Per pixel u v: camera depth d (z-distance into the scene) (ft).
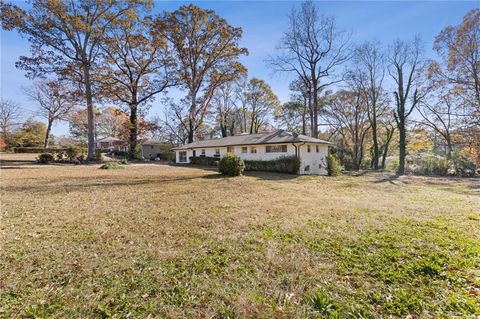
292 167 50.67
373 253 10.91
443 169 62.34
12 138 121.39
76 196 24.76
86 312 7.16
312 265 9.89
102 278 9.02
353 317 6.92
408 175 58.90
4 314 7.04
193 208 19.77
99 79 74.49
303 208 19.70
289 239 12.77
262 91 115.85
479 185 38.96
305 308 7.33
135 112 87.86
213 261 10.37
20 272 9.42
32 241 12.67
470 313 6.95
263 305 7.45
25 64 61.52
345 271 9.39
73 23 61.62
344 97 91.40
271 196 25.21
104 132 149.18
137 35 75.82
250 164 57.77
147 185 32.37
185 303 7.60
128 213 18.29
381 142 101.40
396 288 8.24
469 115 61.72
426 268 9.47
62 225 15.39
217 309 7.31
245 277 9.07
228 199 23.43
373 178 48.52
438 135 79.36
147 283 8.69
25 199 23.12
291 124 118.52
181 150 85.51
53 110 114.21
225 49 85.10
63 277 9.10
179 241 12.67
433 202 22.76
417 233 13.44
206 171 52.54
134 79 85.10
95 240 12.84
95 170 51.83
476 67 57.82
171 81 85.61
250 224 15.42
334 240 12.52
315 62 69.82
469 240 12.31
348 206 20.48
